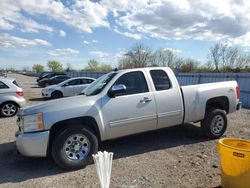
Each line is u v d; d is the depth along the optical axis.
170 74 5.78
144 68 5.55
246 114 10.09
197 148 5.63
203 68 35.81
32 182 4.13
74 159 4.57
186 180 4.04
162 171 4.40
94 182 4.06
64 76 27.81
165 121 5.58
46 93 16.34
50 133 4.50
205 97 6.07
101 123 4.84
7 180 4.23
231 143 3.77
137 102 5.21
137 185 3.88
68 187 3.92
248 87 13.39
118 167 4.60
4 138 6.73
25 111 4.61
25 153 4.46
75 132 4.54
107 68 63.47
